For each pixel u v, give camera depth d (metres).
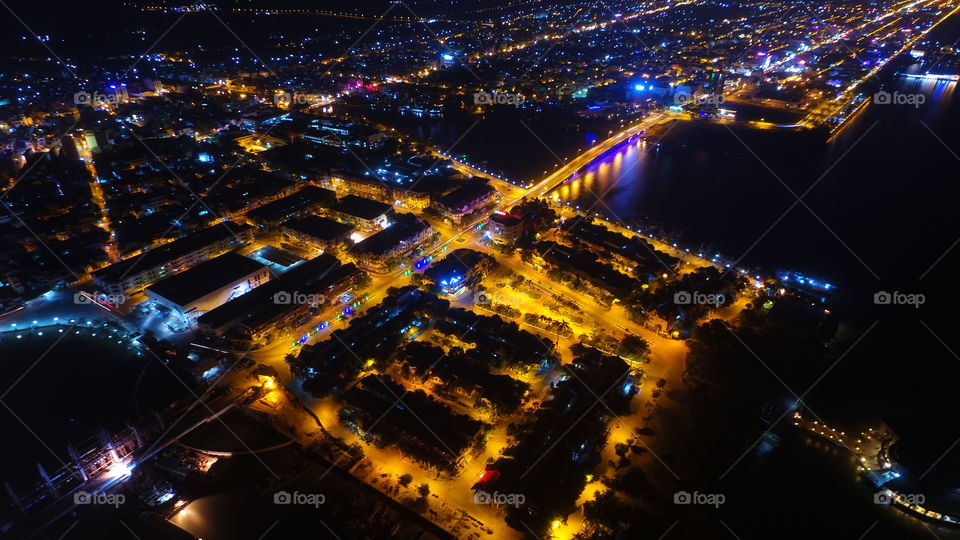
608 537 148.00
